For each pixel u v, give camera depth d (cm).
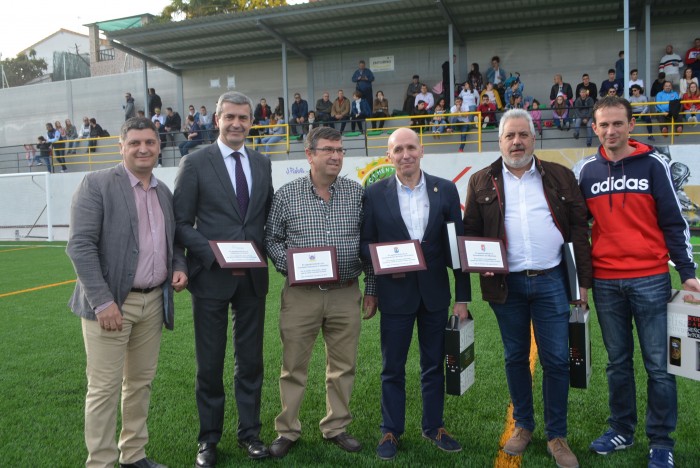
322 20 1508
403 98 1744
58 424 359
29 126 2250
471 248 290
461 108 1458
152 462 302
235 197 310
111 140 1977
